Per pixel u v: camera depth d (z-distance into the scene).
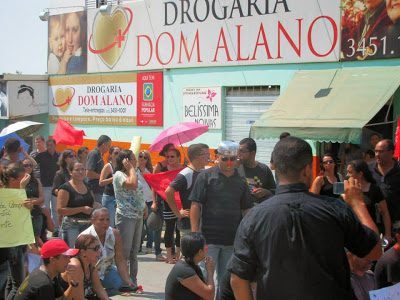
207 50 12.23
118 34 14.01
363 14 9.88
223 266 5.97
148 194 9.95
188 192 7.15
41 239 8.70
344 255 3.02
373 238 3.06
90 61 14.75
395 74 9.41
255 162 7.00
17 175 6.41
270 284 2.98
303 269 2.93
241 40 11.62
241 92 11.88
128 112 13.99
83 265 5.65
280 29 10.99
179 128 10.12
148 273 8.67
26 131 11.88
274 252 2.97
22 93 15.36
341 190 4.18
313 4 10.50
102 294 5.84
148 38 13.38
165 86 13.15
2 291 6.14
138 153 10.06
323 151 10.65
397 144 8.16
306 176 3.17
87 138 15.04
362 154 9.95
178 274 5.14
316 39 10.53
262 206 3.11
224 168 5.90
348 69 10.15
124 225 7.46
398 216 6.76
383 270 4.47
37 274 4.97
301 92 9.98
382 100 8.89
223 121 12.11
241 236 3.12
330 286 2.94
